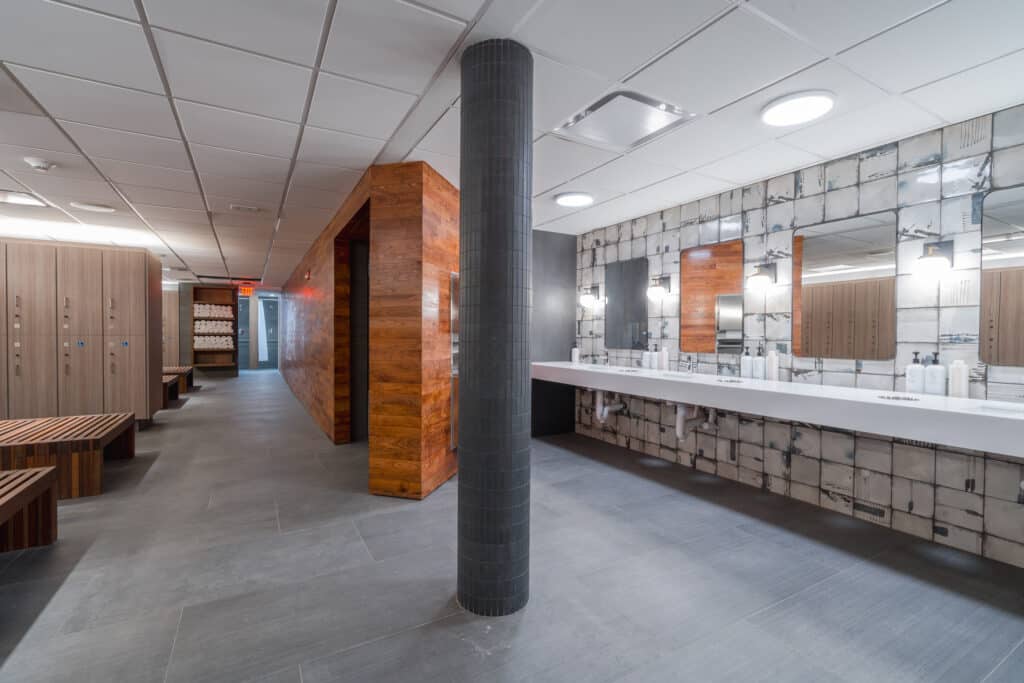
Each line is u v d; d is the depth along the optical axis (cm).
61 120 298
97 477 373
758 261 401
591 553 276
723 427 427
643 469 452
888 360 319
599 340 580
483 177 218
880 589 239
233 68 241
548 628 205
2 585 237
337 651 189
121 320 591
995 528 271
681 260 472
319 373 661
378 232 377
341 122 302
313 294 732
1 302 548
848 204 341
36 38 215
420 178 368
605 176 390
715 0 187
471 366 221
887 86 250
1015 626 209
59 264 568
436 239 395
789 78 245
